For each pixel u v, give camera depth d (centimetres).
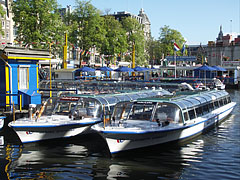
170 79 3988
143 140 1316
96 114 1625
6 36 4816
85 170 1143
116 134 1251
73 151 1382
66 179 1061
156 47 7881
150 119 1433
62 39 3959
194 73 5369
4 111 1977
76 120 1548
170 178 1066
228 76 5203
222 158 1270
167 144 1416
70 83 2962
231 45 8150
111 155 1275
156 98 1527
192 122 1515
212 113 1867
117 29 5575
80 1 4591
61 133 1517
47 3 3778
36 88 2194
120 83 2928
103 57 5244
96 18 4656
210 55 8525
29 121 1519
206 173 1108
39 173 1115
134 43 6256
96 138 1614
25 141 1452
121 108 1506
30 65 2150
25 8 3744
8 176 1088
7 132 1706
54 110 1655
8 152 1366
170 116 1447
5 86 2011
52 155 1323
